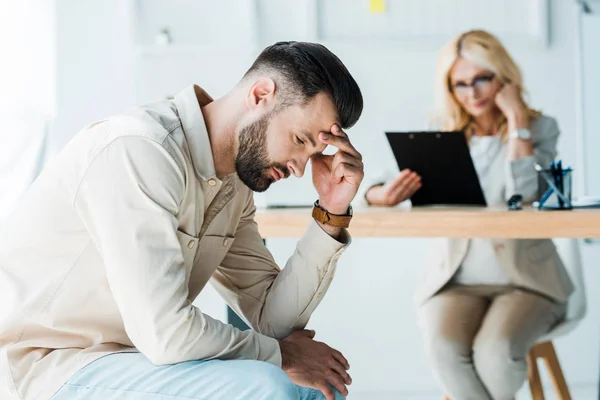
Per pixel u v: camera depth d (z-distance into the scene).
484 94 3.02
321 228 1.57
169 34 4.04
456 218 1.81
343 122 1.40
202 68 4.00
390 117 3.91
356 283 3.67
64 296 1.34
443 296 2.50
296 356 1.47
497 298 2.44
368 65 3.92
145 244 1.25
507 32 3.93
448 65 3.07
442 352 2.37
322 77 1.35
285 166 1.41
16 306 1.34
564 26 3.93
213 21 4.03
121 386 1.26
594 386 3.54
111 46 4.01
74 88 4.00
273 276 1.68
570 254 2.52
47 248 1.34
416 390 3.60
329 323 3.69
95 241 1.31
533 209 2.04
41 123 3.86
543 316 2.37
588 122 3.92
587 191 3.91
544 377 3.53
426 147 2.35
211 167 1.38
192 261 1.41
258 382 1.22
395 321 3.66
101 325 1.37
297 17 3.97
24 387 1.30
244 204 1.60
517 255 2.46
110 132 1.31
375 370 3.66
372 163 3.91
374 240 3.66
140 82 4.01
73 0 3.98
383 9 3.92
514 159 2.82
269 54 1.39
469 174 2.33
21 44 3.84
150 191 1.27
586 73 3.92
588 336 3.64
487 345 2.31
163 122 1.35
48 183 1.35
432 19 3.93
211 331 1.28
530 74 3.94
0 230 1.38
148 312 1.24
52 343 1.35
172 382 1.25
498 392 2.31
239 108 1.40
